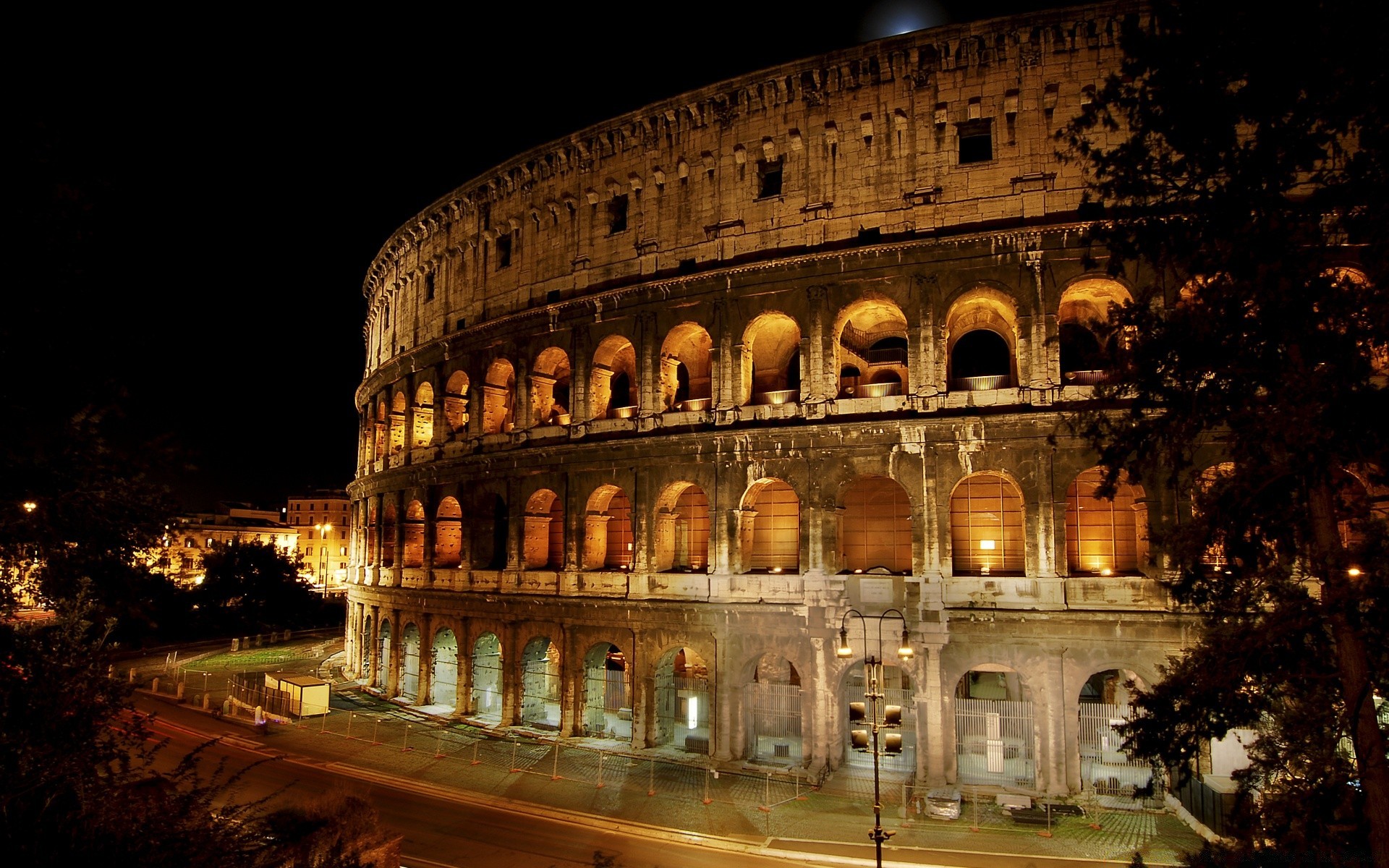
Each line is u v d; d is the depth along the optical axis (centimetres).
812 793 4341
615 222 5900
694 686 5700
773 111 5234
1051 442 3148
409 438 7219
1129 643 4181
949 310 4688
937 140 4812
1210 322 2378
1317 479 2295
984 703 4553
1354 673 2255
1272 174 2373
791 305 5041
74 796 1900
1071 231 4456
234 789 4369
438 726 5984
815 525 4794
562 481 5769
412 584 6912
